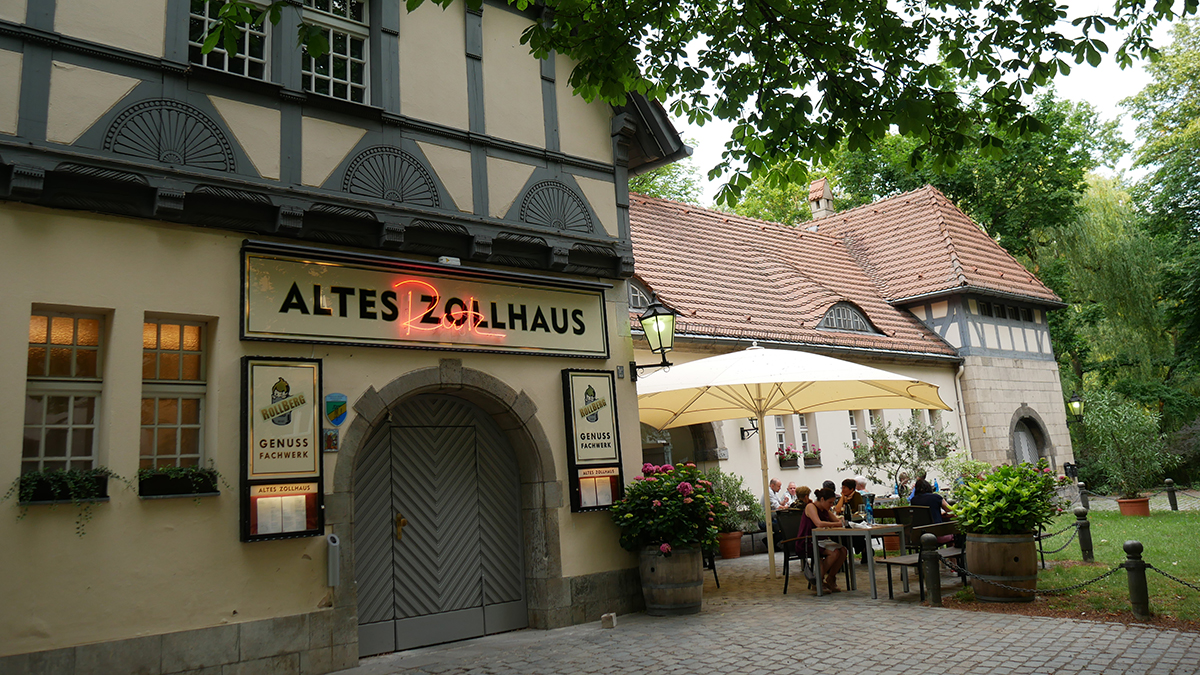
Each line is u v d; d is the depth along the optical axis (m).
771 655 6.64
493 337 8.52
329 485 7.21
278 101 7.43
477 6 5.84
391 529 7.95
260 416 6.84
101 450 6.25
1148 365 29.36
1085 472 26.89
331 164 7.65
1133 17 6.88
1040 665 6.02
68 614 5.81
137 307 6.50
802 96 6.61
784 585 10.21
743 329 15.90
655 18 6.79
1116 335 29.14
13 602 5.62
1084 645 6.55
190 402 6.85
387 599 7.78
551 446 8.84
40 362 6.24
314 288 7.39
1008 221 27.23
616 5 6.59
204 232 6.94
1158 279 28.17
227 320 6.92
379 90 8.16
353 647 7.07
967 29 7.06
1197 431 30.31
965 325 21.67
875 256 24.48
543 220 9.16
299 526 6.86
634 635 7.76
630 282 15.53
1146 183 29.48
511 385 8.64
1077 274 28.98
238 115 7.16
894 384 10.30
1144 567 7.57
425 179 8.27
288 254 7.28
